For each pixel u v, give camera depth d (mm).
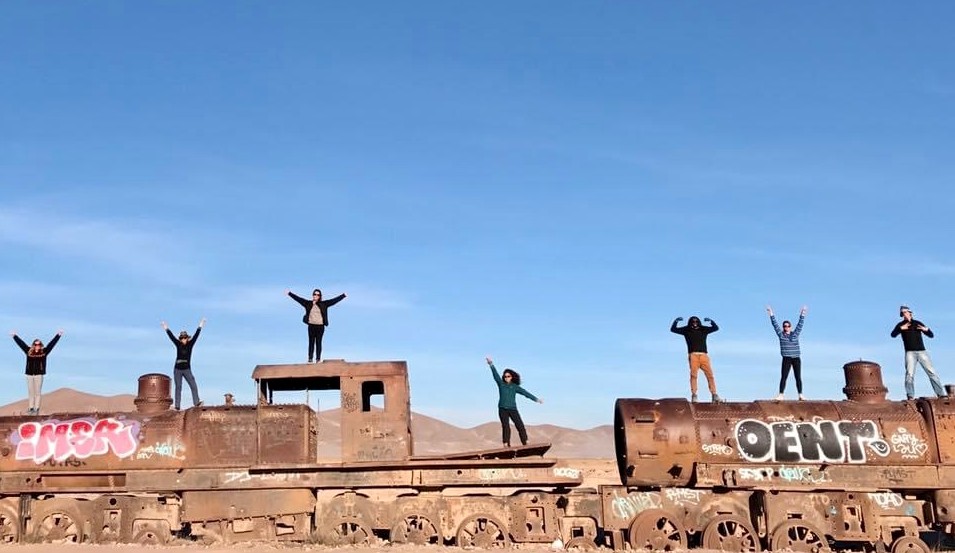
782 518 18328
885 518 18391
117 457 19719
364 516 19109
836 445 18641
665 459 18703
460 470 19219
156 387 21266
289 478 19312
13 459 19875
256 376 20000
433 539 19109
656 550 18328
